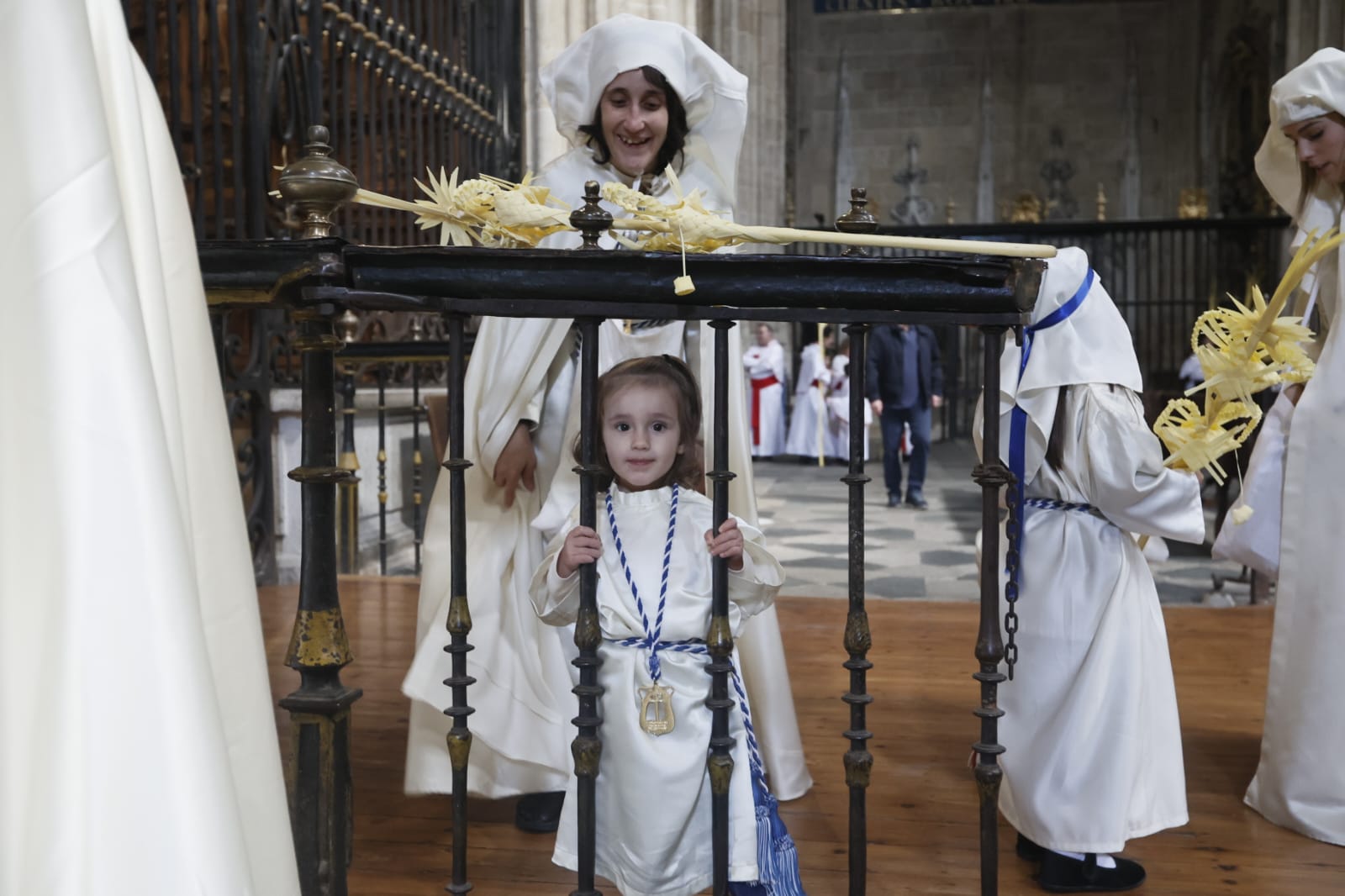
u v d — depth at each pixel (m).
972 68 27.86
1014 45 27.77
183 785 0.92
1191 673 4.27
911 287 1.66
